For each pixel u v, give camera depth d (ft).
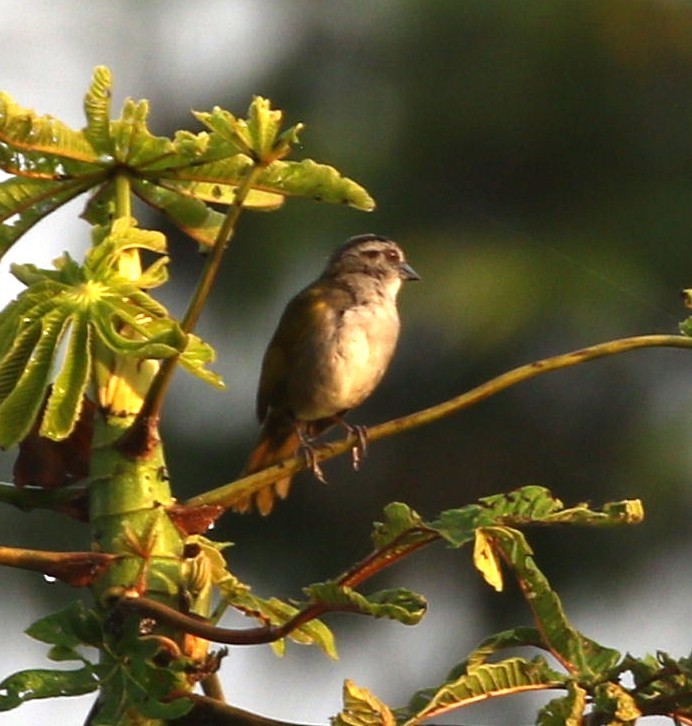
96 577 14.80
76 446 15.78
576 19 47.60
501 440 48.49
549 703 14.14
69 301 14.66
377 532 14.52
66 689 14.28
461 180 47.60
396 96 47.78
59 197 16.31
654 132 48.37
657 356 48.11
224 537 47.19
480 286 46.65
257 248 45.75
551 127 47.44
